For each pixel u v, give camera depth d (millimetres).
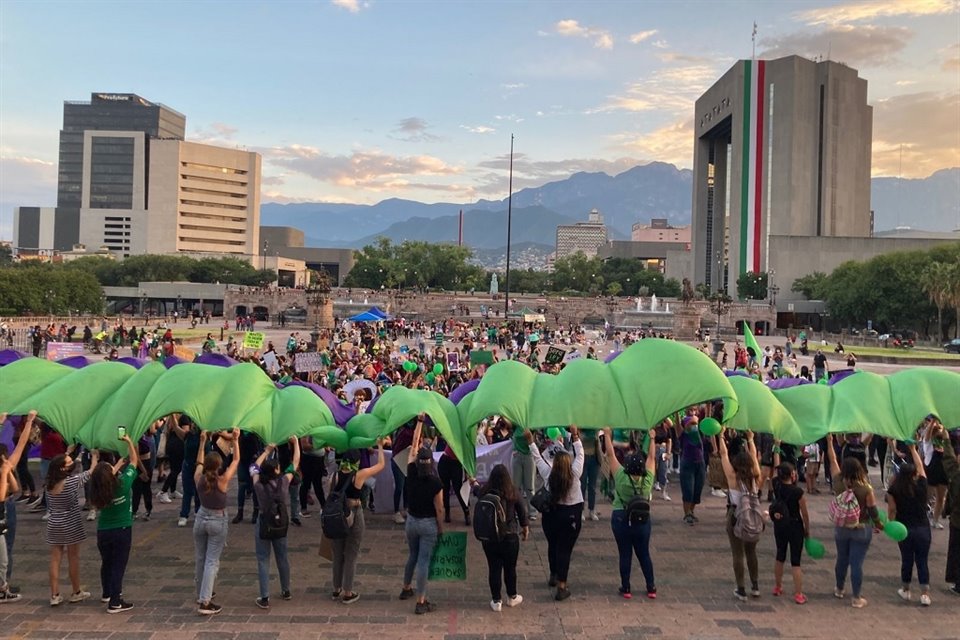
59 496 10883
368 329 73625
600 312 142875
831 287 121875
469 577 12578
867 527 11344
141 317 114375
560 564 11516
